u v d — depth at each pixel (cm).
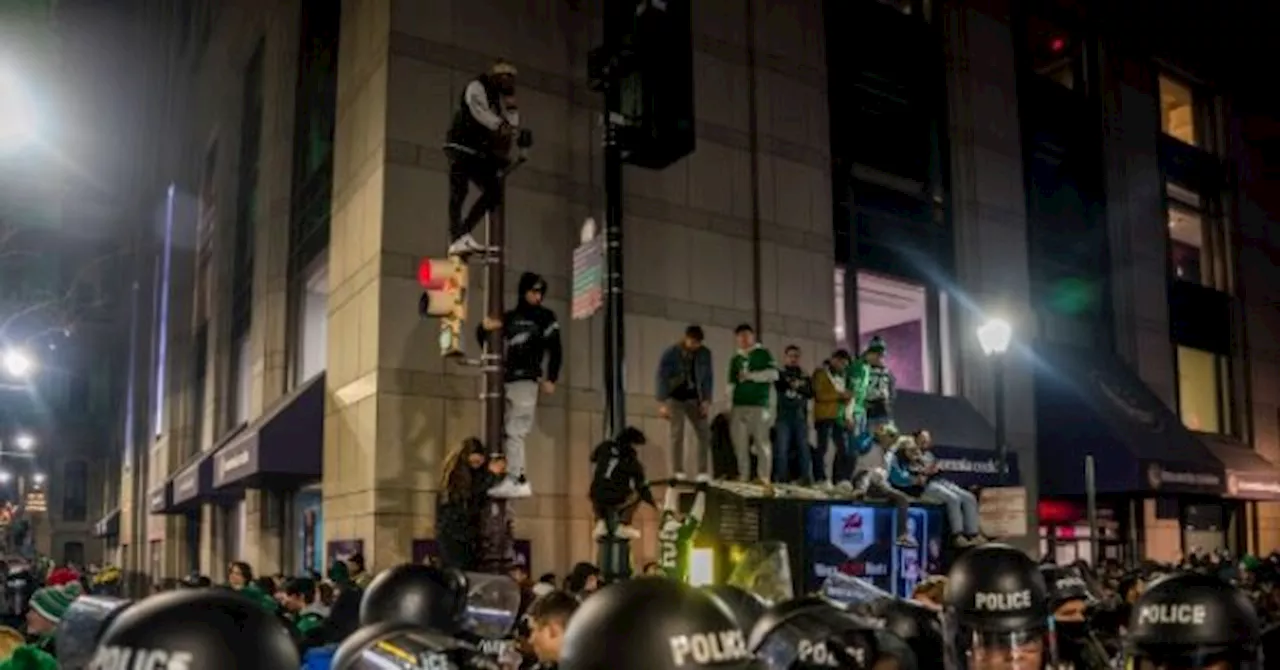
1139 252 2483
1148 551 2331
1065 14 2436
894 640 346
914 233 2005
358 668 294
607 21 1030
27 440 5259
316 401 1558
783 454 1438
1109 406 2130
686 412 1405
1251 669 331
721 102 1725
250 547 1866
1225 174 2816
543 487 1445
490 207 1040
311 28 1925
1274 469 2684
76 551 6022
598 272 1130
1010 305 2117
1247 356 2761
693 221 1656
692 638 222
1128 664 348
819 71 1862
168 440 2911
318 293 1803
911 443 1460
